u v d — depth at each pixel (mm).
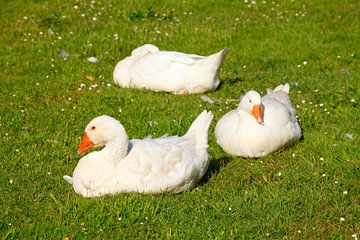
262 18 14930
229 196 7945
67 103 10945
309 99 11148
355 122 10133
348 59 12828
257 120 8805
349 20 14742
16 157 9031
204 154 8188
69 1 15617
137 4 15539
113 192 7668
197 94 11477
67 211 7465
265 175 8562
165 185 7754
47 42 13625
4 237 7027
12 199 7914
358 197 8016
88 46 13367
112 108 10719
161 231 7195
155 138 8930
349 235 7230
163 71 11398
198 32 14125
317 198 7945
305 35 13953
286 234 7238
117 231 7188
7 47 13414
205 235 7098
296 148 9391
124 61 11898
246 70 12617
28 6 15320
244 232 7199
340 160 8906
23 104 10914
